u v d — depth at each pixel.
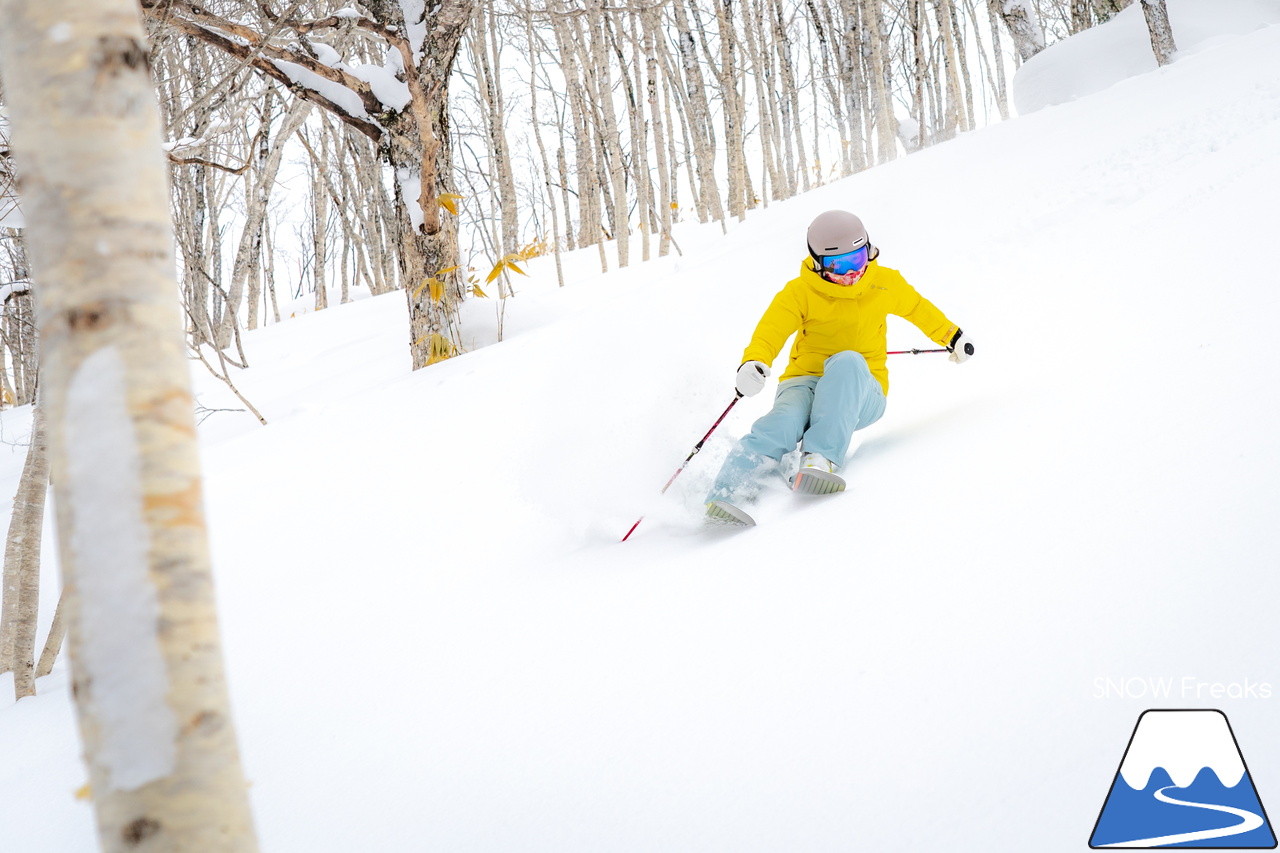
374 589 3.33
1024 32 16.73
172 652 0.69
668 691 1.86
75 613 0.70
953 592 1.84
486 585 2.98
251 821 0.72
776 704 1.68
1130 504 1.91
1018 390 3.03
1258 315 2.72
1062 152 8.37
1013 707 1.45
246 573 3.98
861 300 3.37
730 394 4.54
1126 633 1.52
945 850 1.22
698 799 1.50
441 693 2.23
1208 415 2.17
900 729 1.49
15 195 4.27
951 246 6.32
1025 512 2.06
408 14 7.70
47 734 2.82
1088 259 4.43
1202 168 5.37
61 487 0.71
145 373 0.71
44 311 0.72
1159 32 13.25
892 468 2.77
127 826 0.67
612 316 7.29
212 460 6.19
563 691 2.02
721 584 2.30
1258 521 1.66
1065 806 1.23
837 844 1.30
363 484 4.82
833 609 1.95
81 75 0.70
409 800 1.79
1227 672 1.36
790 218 12.22
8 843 2.15
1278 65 8.40
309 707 2.41
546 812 1.60
